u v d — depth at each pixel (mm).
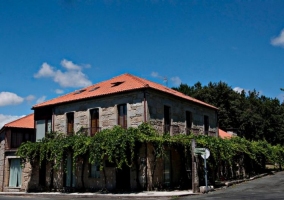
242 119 47031
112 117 22984
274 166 39469
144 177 20516
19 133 28375
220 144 23312
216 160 22469
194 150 19344
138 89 21828
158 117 22750
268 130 47656
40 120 27297
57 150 23109
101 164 20672
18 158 26734
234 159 27406
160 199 16656
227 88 48594
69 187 23656
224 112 47125
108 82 27188
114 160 20344
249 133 48125
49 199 18953
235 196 15867
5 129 27625
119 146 20000
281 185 21141
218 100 48031
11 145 27531
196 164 19172
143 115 21578
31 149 24844
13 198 20141
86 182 22953
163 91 23016
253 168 31125
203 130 28750
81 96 25047
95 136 21312
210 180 22531
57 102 25969
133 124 21922
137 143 20734
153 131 20828
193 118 27438
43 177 25562
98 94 23625
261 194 16375
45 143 24391
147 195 17812
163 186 21672
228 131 43844
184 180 23203
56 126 26062
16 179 26578
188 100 26359
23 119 29859
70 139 23000
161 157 21203
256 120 47219
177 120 25062
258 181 24969
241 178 27109
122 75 27703
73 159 21984
